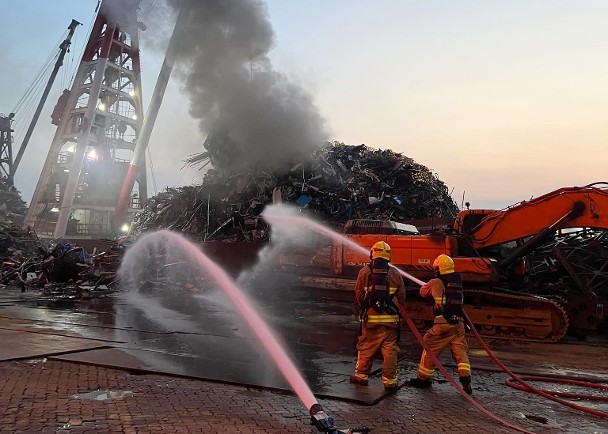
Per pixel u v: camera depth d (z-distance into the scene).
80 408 4.88
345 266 12.80
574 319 10.52
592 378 6.87
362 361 6.05
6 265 23.03
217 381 6.08
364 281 6.03
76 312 12.80
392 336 5.96
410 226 13.80
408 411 5.12
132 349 7.98
